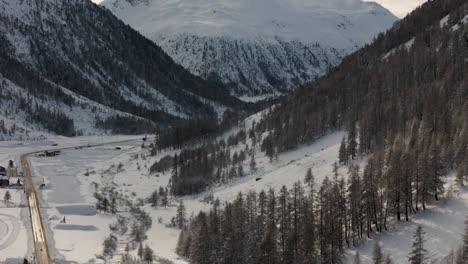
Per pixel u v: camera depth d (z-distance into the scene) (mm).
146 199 168625
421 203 103000
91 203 157250
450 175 111000
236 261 95000
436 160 102375
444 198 101438
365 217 102125
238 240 98250
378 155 123062
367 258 94250
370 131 152000
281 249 101000
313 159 166750
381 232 100688
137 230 131125
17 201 156500
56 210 146875
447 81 163125
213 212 117500
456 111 137375
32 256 105688
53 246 114250
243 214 110750
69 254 109125
